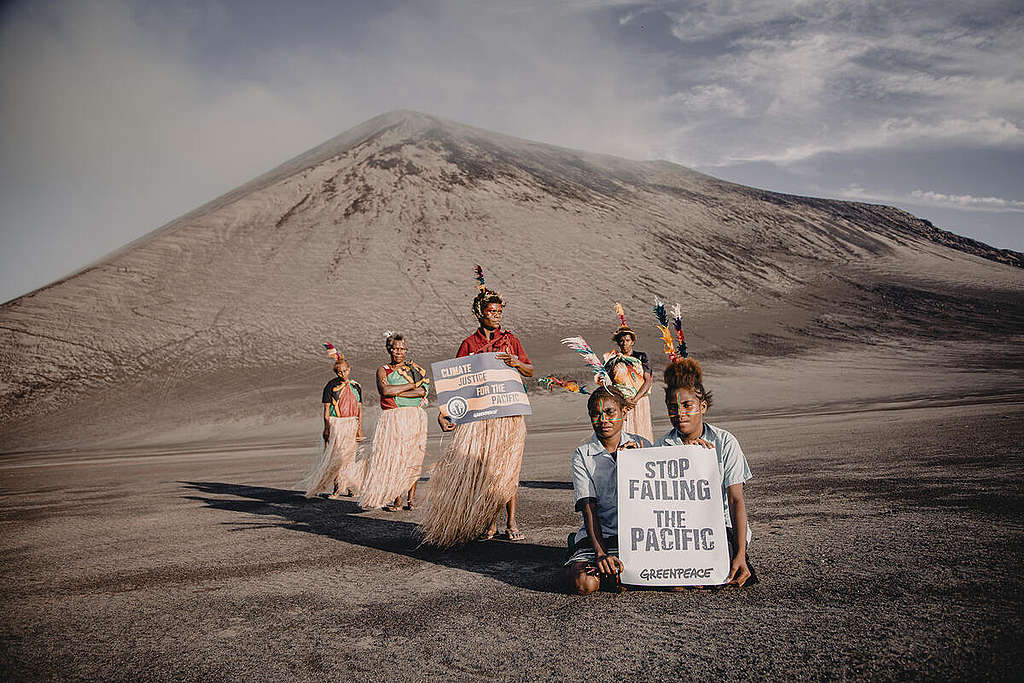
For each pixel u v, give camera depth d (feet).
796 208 372.99
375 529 21.44
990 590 11.76
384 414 25.71
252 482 37.68
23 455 93.81
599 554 12.98
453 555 17.24
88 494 34.53
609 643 10.47
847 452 33.14
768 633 10.47
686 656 9.80
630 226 281.74
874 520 17.87
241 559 17.74
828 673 8.99
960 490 21.18
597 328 178.29
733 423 63.05
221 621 12.61
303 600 13.74
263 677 9.95
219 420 116.98
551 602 12.68
